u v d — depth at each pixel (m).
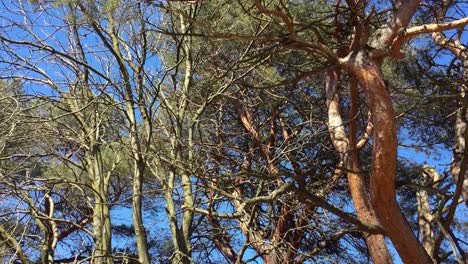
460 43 11.88
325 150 13.45
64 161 12.26
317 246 13.89
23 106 12.24
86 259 10.68
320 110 13.80
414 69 11.83
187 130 14.27
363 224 8.61
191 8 11.12
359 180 10.38
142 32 11.06
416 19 11.59
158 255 14.92
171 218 11.55
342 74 11.96
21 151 12.41
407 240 7.98
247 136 15.24
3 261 11.69
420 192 14.08
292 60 11.68
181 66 13.78
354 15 8.16
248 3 11.02
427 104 10.96
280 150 13.29
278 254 12.05
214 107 14.61
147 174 14.74
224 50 12.98
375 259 10.17
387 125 7.39
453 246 8.96
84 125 12.12
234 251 15.41
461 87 10.83
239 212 10.59
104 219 11.66
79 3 10.75
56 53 11.06
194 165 11.43
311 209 13.41
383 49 7.79
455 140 12.51
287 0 10.31
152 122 12.13
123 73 11.70
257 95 13.46
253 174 9.15
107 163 13.86
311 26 8.49
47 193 11.26
